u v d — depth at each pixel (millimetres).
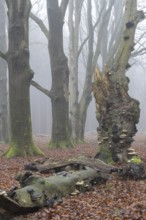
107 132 13367
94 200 8281
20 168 13023
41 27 22469
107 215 7105
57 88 21891
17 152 16625
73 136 26969
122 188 9430
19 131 16844
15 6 16719
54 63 21984
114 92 13586
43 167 11492
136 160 12461
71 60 27172
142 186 9617
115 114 13266
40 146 23750
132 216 6957
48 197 7723
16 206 6691
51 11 21906
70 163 10820
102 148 13453
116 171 10750
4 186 9938
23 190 7238
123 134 13109
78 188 8898
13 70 16906
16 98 16875
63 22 22062
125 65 14062
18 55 16828
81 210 7500
